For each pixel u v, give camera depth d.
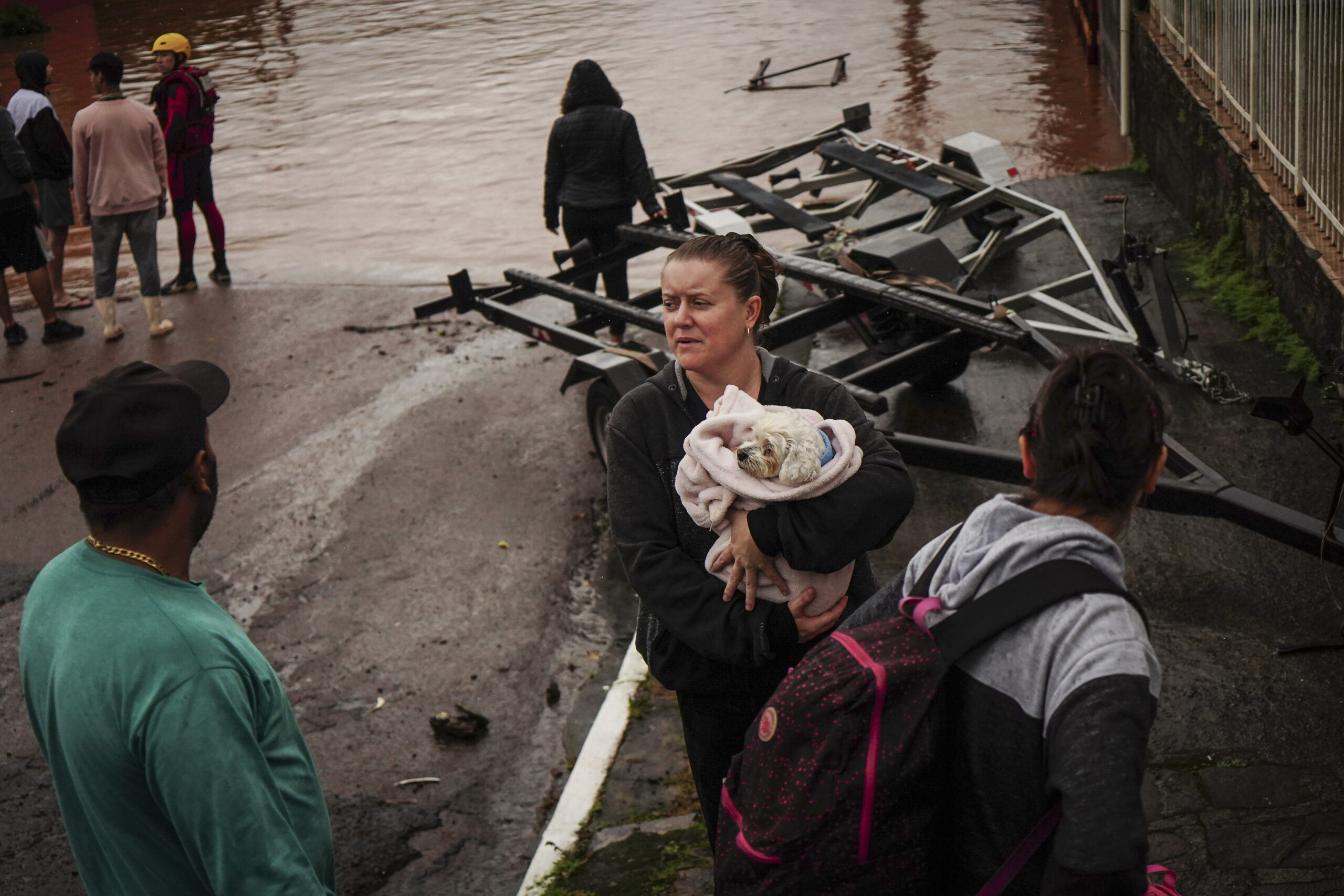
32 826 4.08
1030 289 7.72
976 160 8.33
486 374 7.61
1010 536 1.63
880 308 6.05
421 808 4.00
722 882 1.79
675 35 20.16
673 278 2.38
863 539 2.23
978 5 20.06
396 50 21.31
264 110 17.17
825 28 19.38
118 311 9.48
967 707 1.60
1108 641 1.50
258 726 1.84
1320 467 5.09
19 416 7.59
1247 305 6.62
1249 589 4.33
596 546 5.56
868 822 1.62
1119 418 1.59
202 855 1.73
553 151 7.62
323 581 5.44
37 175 9.23
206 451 1.90
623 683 4.30
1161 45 9.37
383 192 12.50
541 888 3.38
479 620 5.05
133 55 22.66
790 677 1.74
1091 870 1.38
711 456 2.22
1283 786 3.34
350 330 8.58
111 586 1.79
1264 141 6.93
